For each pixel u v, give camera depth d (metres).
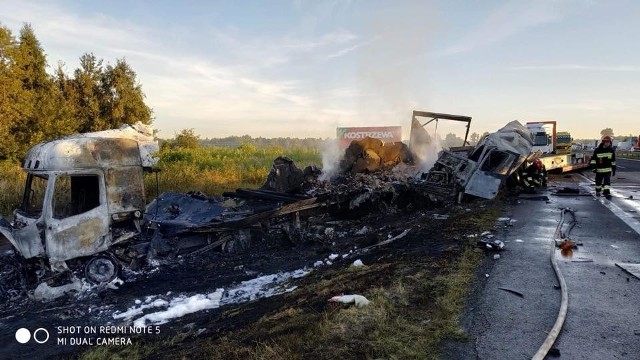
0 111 20.91
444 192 12.08
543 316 4.32
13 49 22.73
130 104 31.91
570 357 3.56
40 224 6.36
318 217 11.31
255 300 5.84
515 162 13.10
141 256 7.27
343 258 7.68
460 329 3.98
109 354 4.54
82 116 29.84
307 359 3.43
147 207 8.91
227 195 11.11
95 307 6.06
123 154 6.96
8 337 5.17
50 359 4.57
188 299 6.18
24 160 7.09
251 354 3.62
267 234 9.47
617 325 4.14
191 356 3.90
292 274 7.15
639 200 12.35
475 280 5.39
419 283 5.15
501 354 3.57
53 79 27.33
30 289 6.41
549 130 26.80
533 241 7.44
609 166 12.87
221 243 8.52
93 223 6.62
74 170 6.48
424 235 8.23
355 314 4.18
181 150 31.41
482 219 9.29
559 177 20.64
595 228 8.52
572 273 5.69
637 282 5.35
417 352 3.51
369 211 11.86
